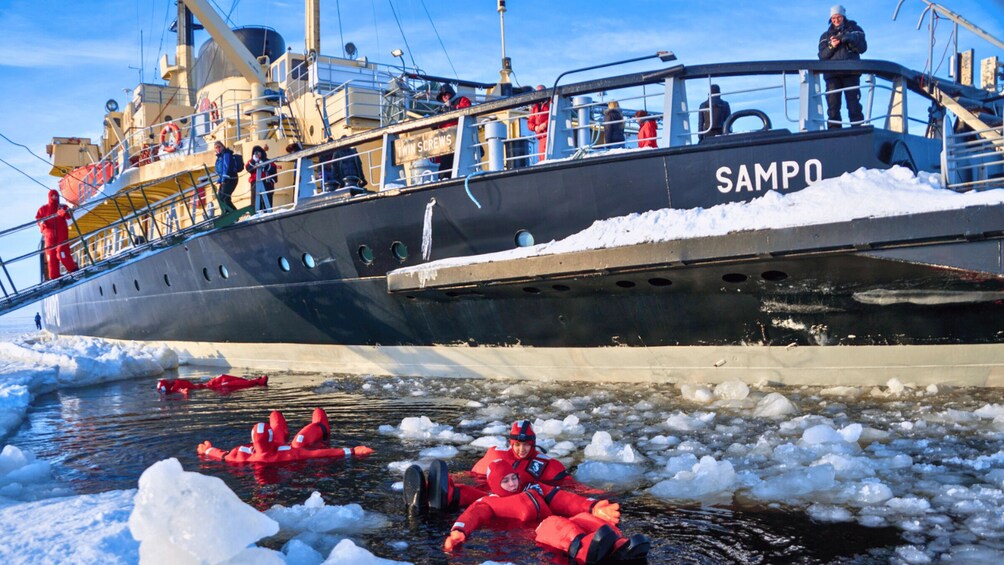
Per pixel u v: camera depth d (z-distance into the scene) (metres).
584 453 6.71
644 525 4.89
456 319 11.00
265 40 21.25
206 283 14.58
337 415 9.10
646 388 9.77
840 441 6.49
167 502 3.02
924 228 7.23
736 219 8.18
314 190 12.60
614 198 9.16
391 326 11.78
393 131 11.12
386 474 6.33
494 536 4.76
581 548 4.33
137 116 24.47
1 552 3.86
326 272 12.05
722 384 9.03
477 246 10.23
